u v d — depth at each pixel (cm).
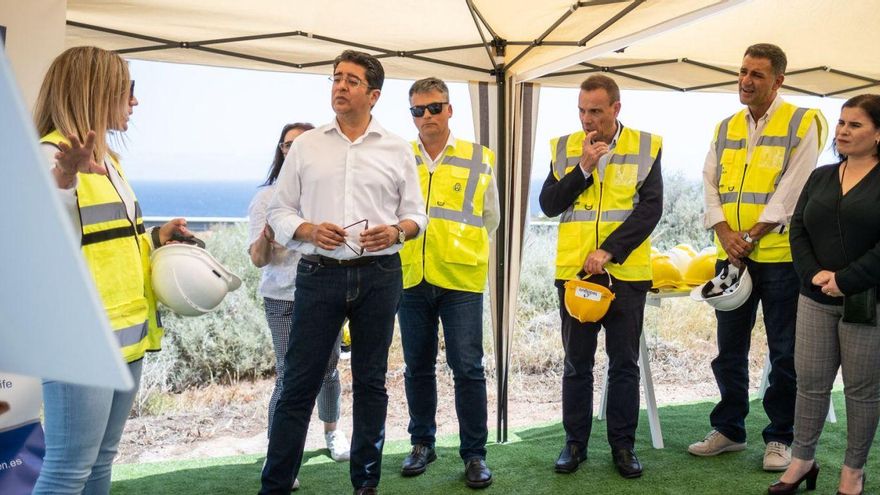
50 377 56
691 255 496
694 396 625
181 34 414
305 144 311
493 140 466
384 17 404
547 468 406
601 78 384
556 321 810
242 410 602
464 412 382
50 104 215
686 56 515
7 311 54
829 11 458
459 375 382
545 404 622
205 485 389
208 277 259
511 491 371
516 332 784
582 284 376
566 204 395
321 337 307
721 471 395
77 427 213
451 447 448
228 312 692
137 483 392
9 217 52
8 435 283
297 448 309
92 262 217
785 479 351
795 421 351
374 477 326
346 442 434
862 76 569
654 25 347
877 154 322
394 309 317
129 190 240
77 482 216
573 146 405
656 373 713
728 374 418
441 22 411
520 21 403
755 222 395
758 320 844
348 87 301
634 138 394
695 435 470
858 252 319
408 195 319
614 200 390
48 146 205
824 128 393
